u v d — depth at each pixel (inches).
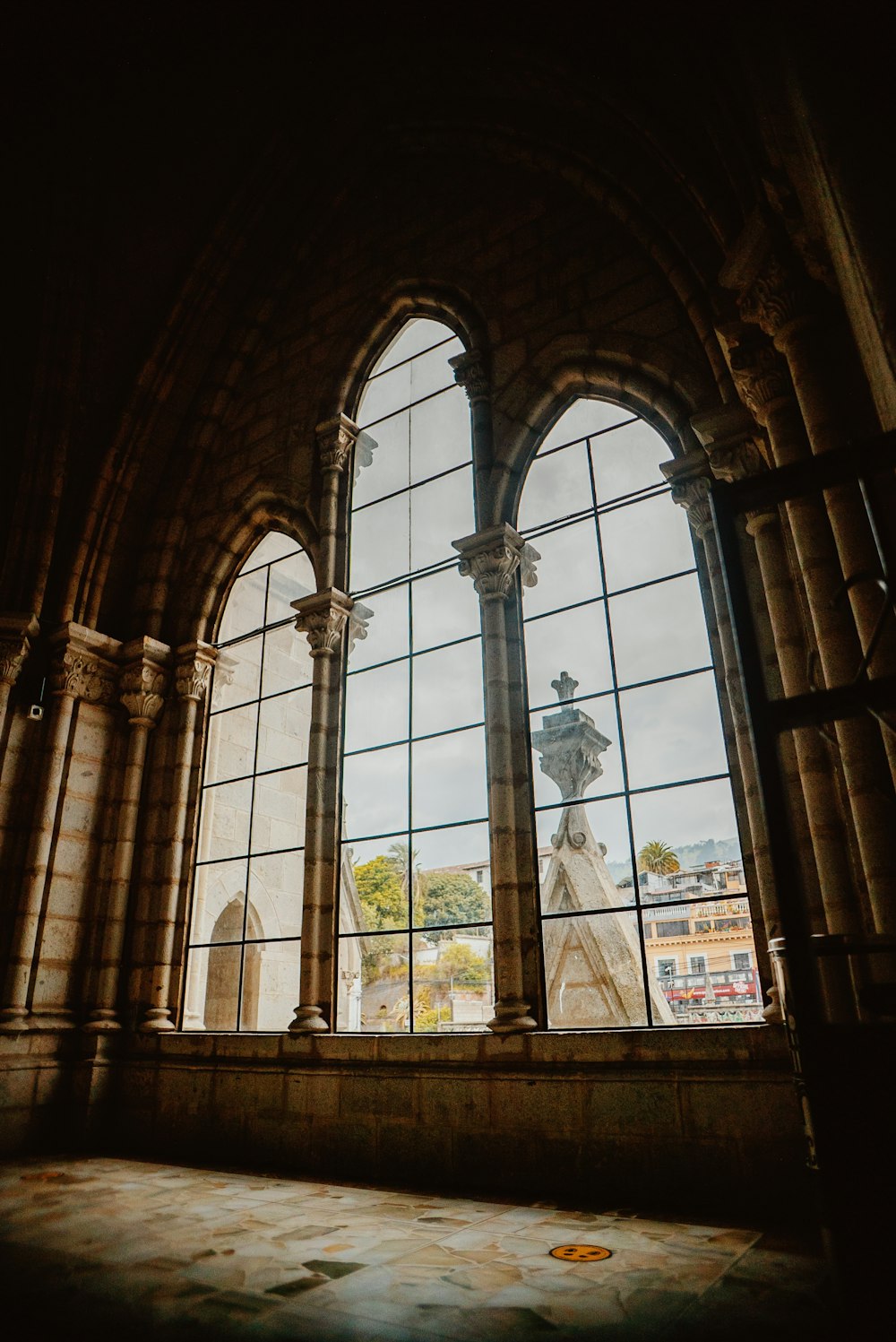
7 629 422.3
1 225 471.2
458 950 795.4
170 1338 138.8
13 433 473.1
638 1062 255.6
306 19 436.1
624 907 278.7
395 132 459.5
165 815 420.2
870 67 153.2
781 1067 233.9
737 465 280.8
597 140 361.4
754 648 135.2
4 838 397.1
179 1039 364.8
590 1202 244.2
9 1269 179.3
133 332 486.0
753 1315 143.5
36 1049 369.7
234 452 482.3
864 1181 125.3
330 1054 317.7
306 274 502.0
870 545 197.8
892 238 137.6
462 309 406.3
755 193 237.6
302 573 644.7
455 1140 279.6
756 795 256.8
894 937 159.9
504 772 311.4
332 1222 224.2
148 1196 262.2
